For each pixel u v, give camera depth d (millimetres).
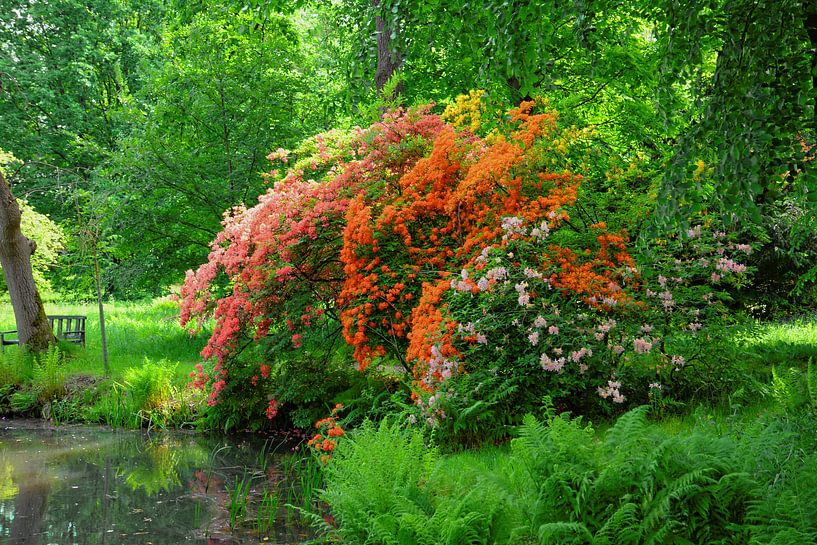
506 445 6672
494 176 7855
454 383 7008
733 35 4785
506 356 7117
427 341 7195
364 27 9188
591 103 12953
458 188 8227
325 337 9883
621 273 7609
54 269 25641
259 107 15117
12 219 13117
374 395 9258
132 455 9031
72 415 11211
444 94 14766
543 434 4551
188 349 13938
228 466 8391
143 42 23406
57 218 25500
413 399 7879
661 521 3865
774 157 4781
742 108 4555
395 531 4453
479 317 7156
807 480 3619
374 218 8969
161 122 15234
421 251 8391
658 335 7379
